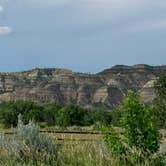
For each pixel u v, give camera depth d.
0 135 16.27
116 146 14.34
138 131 14.26
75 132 39.72
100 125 15.20
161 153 14.21
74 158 15.09
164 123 15.29
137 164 13.90
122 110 14.47
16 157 15.17
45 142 15.66
